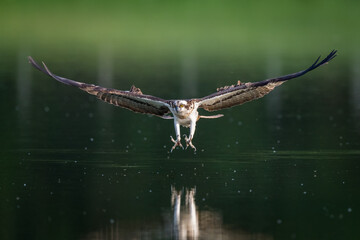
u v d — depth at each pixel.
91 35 41.47
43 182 13.82
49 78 27.91
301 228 11.19
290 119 20.61
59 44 38.06
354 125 19.56
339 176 14.16
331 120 20.34
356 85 26.28
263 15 46.38
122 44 38.25
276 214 11.84
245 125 19.92
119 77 27.95
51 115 21.30
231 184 13.65
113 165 15.19
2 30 43.06
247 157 15.92
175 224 11.39
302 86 26.27
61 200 12.67
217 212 11.98
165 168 14.95
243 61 32.16
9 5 49.59
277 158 15.80
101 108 22.58
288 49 35.97
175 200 12.63
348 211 11.99
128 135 18.53
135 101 12.19
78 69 29.94
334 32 41.41
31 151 16.52
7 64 31.16
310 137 18.09
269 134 18.61
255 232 11.03
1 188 13.41
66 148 16.89
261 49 36.28
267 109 22.22
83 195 12.96
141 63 31.80
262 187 13.40
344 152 16.30
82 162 15.47
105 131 19.06
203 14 46.88
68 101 23.62
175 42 38.94
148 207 12.27
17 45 37.47
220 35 41.34
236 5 47.88
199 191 13.17
